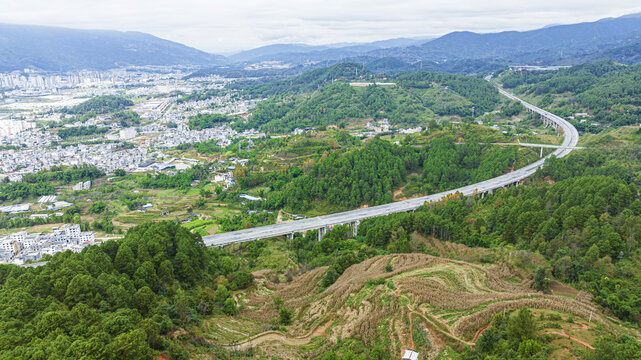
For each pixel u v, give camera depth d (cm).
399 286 16725
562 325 13238
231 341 15400
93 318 12938
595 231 19475
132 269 17475
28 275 15062
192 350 13950
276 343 15350
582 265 17938
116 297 14662
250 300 19338
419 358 12875
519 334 12188
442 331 13625
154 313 14825
